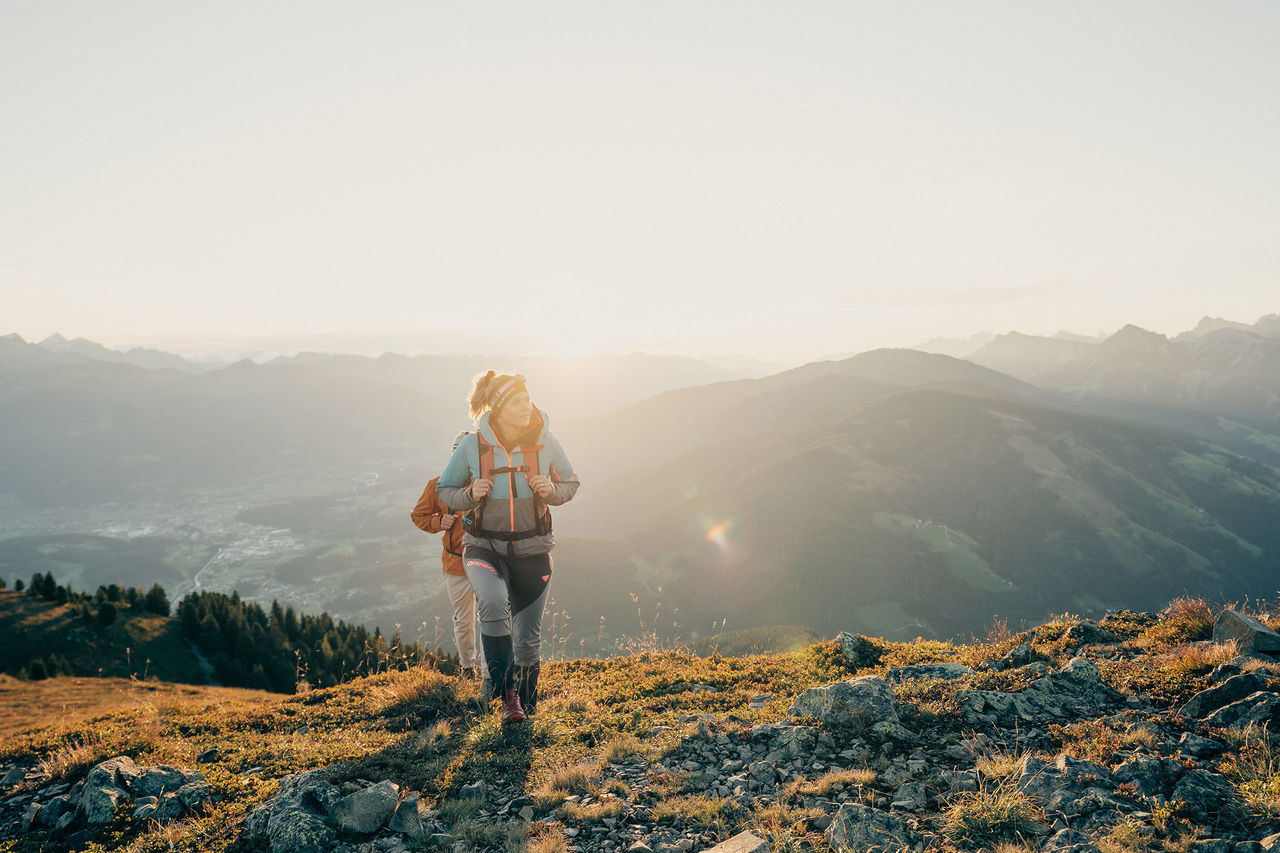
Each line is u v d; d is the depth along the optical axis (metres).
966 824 3.35
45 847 4.41
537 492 5.02
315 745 5.73
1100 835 3.15
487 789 4.39
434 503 6.80
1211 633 6.40
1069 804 3.43
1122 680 5.37
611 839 3.65
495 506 5.12
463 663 7.04
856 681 5.16
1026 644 6.72
